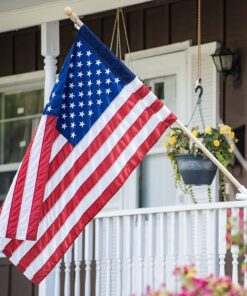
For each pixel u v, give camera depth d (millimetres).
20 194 15258
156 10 19234
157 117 15086
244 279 14648
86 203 15164
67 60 15375
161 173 19016
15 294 20172
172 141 16719
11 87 21188
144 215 16219
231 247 15016
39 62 20656
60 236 15258
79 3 17922
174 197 18781
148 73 19250
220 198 17953
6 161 21172
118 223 16422
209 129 16594
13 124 21141
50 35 18219
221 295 11336
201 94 16891
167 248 16266
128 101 15211
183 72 18750
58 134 15344
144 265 16359
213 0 18438
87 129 15297
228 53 17891
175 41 18938
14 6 18469
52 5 18094
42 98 20766
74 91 15375
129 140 15117
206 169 16500
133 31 19500
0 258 20453
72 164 15258
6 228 15203
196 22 18656
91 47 15352
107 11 19766
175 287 14781
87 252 16797
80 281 18641
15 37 21062
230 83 18047
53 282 17391
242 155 17672
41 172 15234
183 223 15633
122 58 19594
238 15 18047
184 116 18688
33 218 15180
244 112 17766
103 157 15164
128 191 19344
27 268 15398
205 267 16766
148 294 11969
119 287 16234
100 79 15344
